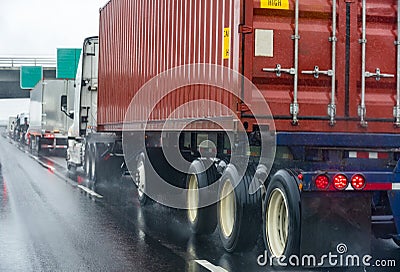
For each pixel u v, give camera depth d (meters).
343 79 8.13
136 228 10.97
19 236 10.28
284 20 8.07
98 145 18.67
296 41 8.00
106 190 17.23
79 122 21.34
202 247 9.30
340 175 7.13
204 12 9.48
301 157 8.22
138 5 13.87
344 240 7.20
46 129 37.94
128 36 14.88
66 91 37.50
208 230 9.94
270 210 7.81
